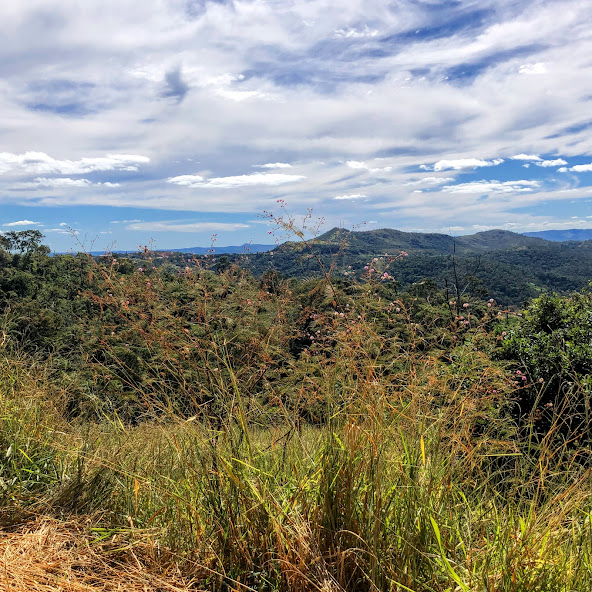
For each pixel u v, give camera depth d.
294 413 2.11
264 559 1.71
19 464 2.36
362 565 1.58
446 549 1.60
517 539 1.61
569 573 1.56
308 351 2.32
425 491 1.67
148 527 1.91
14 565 1.65
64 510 2.06
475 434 2.32
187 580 1.67
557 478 2.09
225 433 1.95
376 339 2.15
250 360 2.31
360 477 1.74
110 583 1.61
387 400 1.91
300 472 1.98
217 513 1.81
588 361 3.87
